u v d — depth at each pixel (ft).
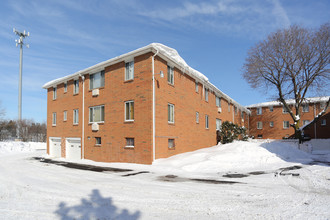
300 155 52.29
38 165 47.14
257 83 84.89
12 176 32.17
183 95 55.36
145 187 23.52
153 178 29.43
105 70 53.57
